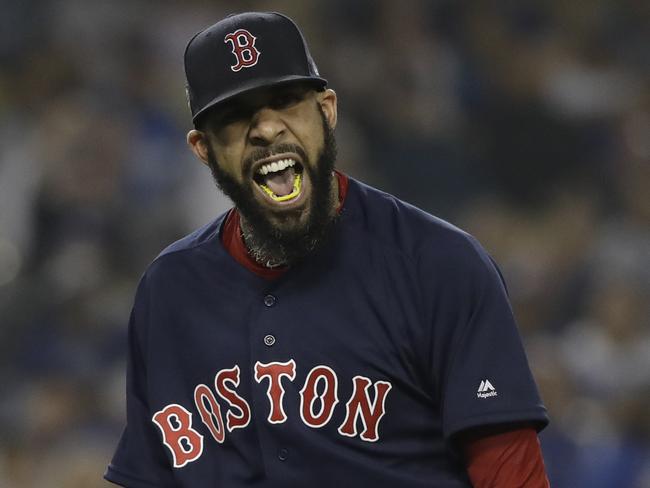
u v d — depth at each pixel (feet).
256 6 124.16
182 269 37.27
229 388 35.78
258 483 35.04
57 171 100.89
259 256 36.14
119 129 104.73
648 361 95.20
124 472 38.27
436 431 35.19
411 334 34.68
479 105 125.08
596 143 123.24
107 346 90.63
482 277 34.86
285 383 34.94
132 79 112.88
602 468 83.15
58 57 112.16
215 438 35.88
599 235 111.75
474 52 128.77
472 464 34.81
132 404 38.29
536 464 34.63
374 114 118.62
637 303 97.14
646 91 130.52
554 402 85.81
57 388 84.17
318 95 34.88
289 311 35.47
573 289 105.19
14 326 90.74
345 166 112.78
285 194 34.45
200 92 34.63
